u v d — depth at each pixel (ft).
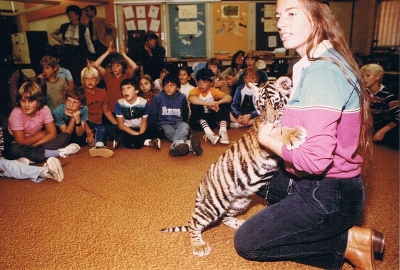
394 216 7.20
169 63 23.18
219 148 12.98
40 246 6.55
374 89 12.75
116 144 13.23
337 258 4.98
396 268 5.55
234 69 20.98
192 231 6.17
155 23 26.25
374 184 8.92
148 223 7.30
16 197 8.89
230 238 6.68
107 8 25.45
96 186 9.46
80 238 6.79
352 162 4.20
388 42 25.90
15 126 11.50
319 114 3.65
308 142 3.73
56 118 13.01
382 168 10.15
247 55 18.52
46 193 9.10
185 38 26.91
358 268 4.92
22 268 5.88
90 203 8.38
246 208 7.21
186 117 14.32
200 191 6.10
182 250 6.30
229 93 18.53
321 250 4.94
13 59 21.89
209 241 6.59
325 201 4.26
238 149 5.65
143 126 13.60
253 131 5.54
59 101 15.84
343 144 4.08
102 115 14.67
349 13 27.45
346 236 4.87
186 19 26.55
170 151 11.85
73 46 19.29
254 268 5.75
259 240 4.74
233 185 5.63
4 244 6.64
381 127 12.76
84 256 6.18
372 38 27.12
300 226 4.50
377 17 26.63
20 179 10.18
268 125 4.56
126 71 16.14
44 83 15.12
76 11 19.12
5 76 20.59
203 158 11.74
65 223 7.41
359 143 4.32
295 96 4.03
